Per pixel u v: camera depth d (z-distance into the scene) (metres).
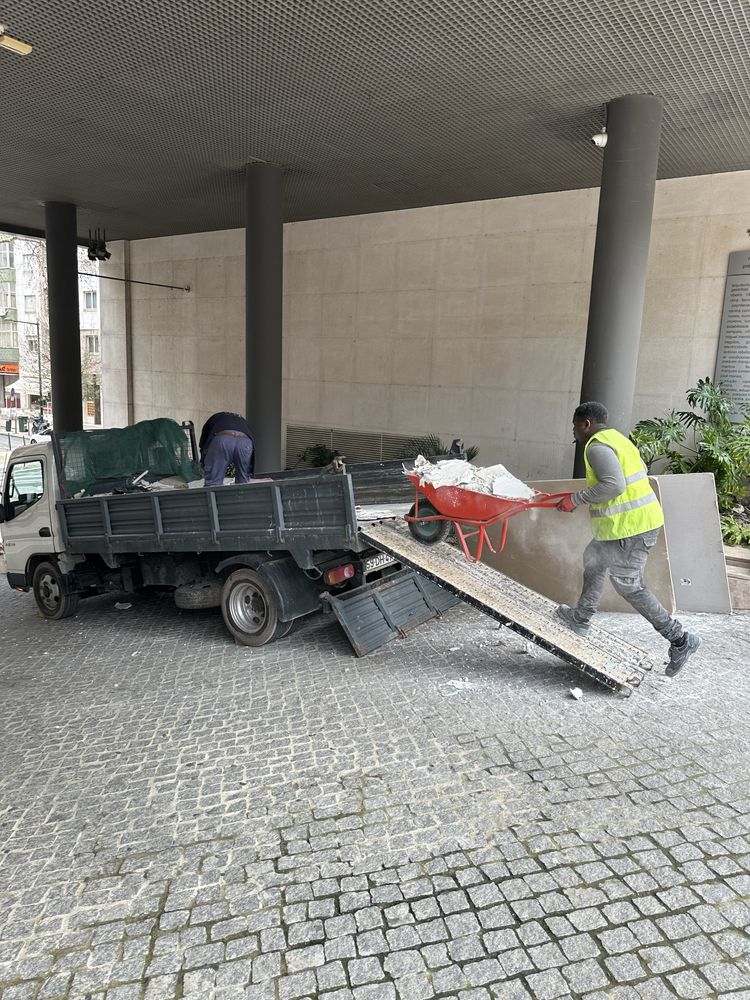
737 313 8.50
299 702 4.41
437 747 3.71
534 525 6.20
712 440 7.22
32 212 13.02
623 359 6.87
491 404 10.85
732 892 2.55
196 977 2.28
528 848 2.84
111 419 17.14
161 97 7.16
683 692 4.30
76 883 2.77
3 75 6.70
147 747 3.93
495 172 9.19
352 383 12.51
